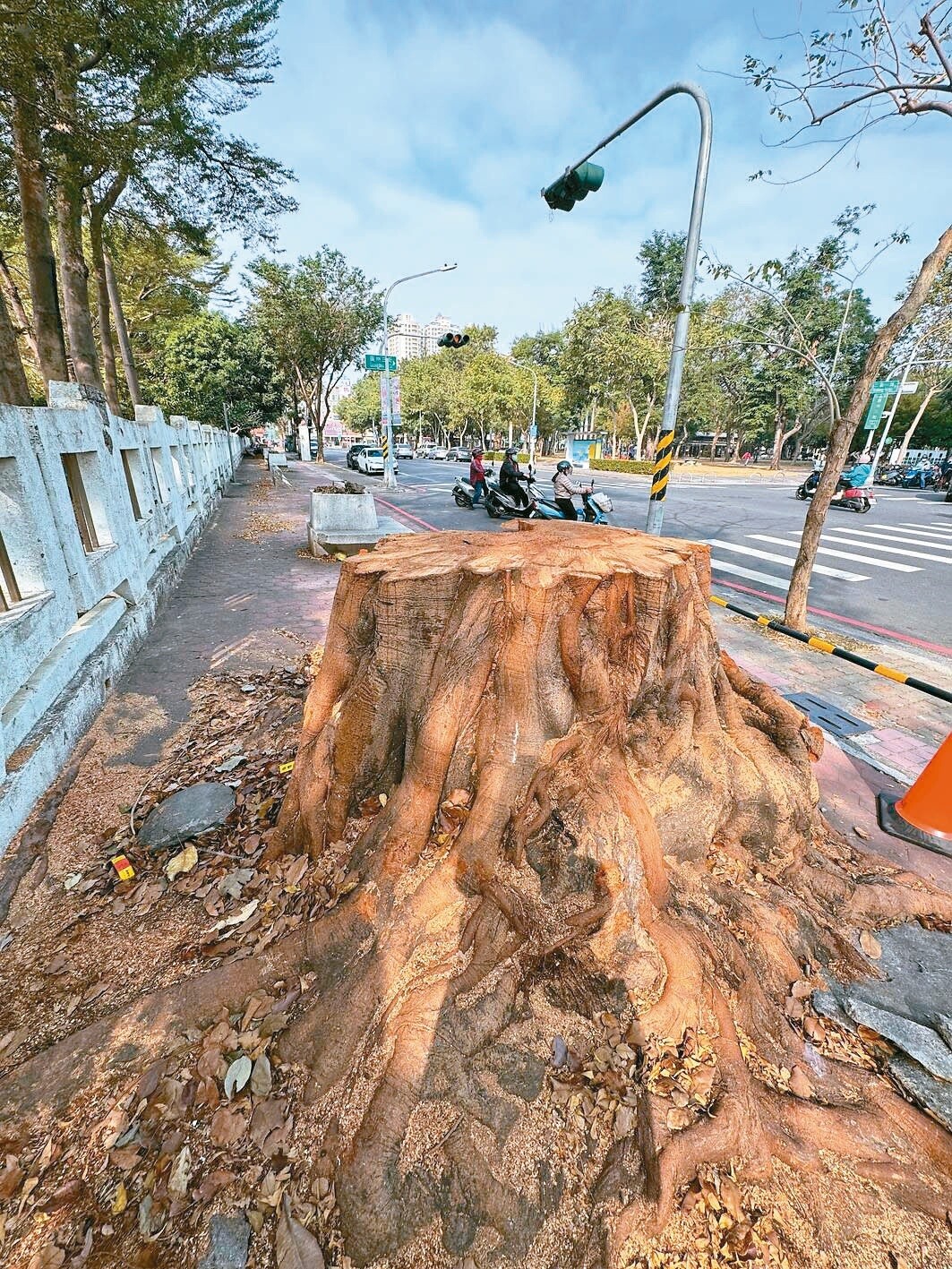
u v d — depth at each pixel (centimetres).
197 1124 144
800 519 1334
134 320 1883
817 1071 171
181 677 420
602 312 2802
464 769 208
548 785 204
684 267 533
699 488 2091
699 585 245
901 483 2442
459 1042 157
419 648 206
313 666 427
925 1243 135
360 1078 152
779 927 208
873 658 520
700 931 195
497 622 196
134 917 208
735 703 277
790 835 240
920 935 228
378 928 181
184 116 707
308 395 3141
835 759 364
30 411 336
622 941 183
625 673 213
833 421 539
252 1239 126
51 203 862
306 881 211
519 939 179
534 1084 154
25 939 201
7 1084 151
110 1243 125
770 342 568
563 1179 139
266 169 909
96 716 350
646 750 227
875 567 881
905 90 430
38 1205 129
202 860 233
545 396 3962
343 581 218
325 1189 134
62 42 510
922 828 291
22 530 318
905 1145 154
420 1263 125
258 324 2655
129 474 584
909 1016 194
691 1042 167
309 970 179
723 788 232
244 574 746
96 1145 139
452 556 219
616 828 196
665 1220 132
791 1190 142
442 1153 139
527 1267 126
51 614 328
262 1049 159
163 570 633
